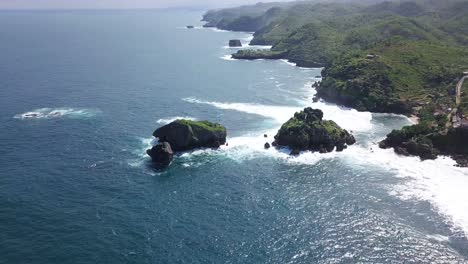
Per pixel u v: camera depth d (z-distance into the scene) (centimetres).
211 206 10644
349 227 9712
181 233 9431
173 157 13625
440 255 8712
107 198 10931
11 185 11469
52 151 13862
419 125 14900
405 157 13775
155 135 14462
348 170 12750
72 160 13212
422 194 11244
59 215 10038
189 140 14138
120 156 13588
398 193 11300
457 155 13725
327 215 10219
